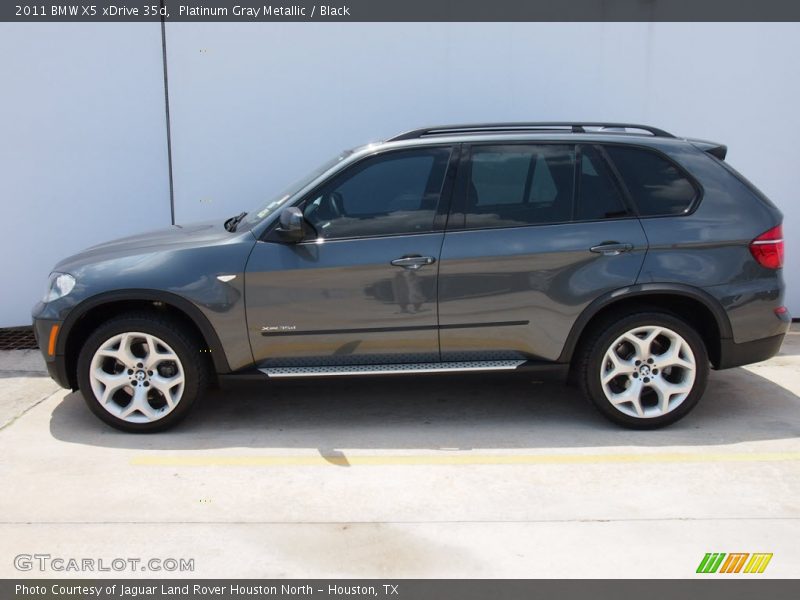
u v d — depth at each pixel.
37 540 3.43
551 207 4.46
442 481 3.99
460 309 4.43
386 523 3.57
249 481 4.01
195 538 3.45
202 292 4.38
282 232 4.35
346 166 4.49
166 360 4.53
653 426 4.61
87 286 4.43
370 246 4.40
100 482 4.00
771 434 4.58
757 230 4.45
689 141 4.64
